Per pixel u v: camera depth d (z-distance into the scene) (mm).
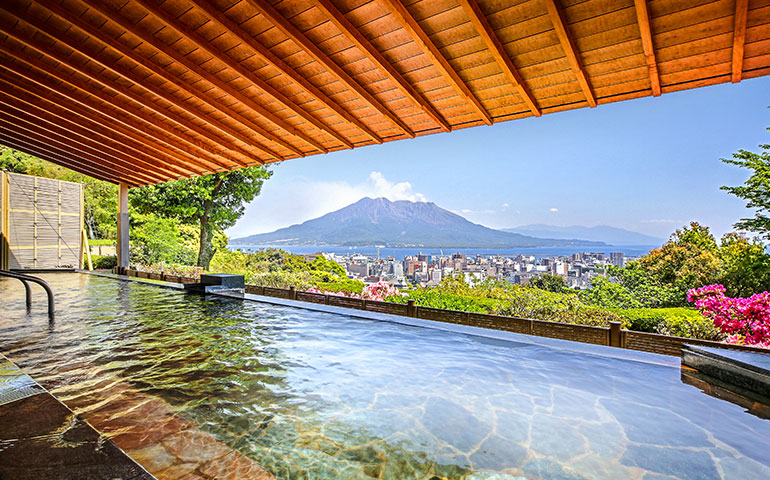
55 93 6355
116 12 3896
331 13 3369
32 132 8406
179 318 5660
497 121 5070
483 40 3516
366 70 4305
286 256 18047
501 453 2051
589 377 3244
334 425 2352
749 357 3086
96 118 6965
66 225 13453
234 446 2082
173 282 10398
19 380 2527
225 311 6227
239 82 5004
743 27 2916
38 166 18359
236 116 5902
